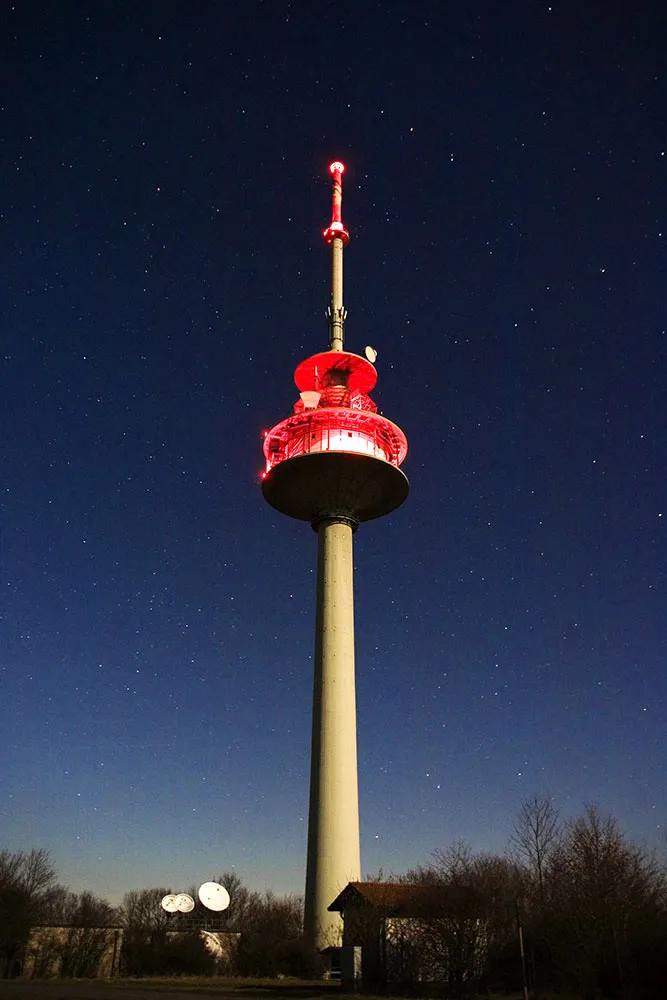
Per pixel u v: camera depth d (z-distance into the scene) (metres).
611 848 33.59
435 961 35.28
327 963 44.81
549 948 32.97
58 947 52.69
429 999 31.91
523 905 35.56
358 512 58.34
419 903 36.84
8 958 51.31
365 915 39.25
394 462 59.25
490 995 32.09
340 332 64.81
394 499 57.75
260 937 60.59
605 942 30.77
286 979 46.59
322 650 53.44
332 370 63.16
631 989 28.95
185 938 60.25
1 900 52.91
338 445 57.06
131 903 90.44
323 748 50.56
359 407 60.91
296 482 56.88
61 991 35.81
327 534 56.62
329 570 55.53
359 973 37.34
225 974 54.22
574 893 33.22
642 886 32.19
